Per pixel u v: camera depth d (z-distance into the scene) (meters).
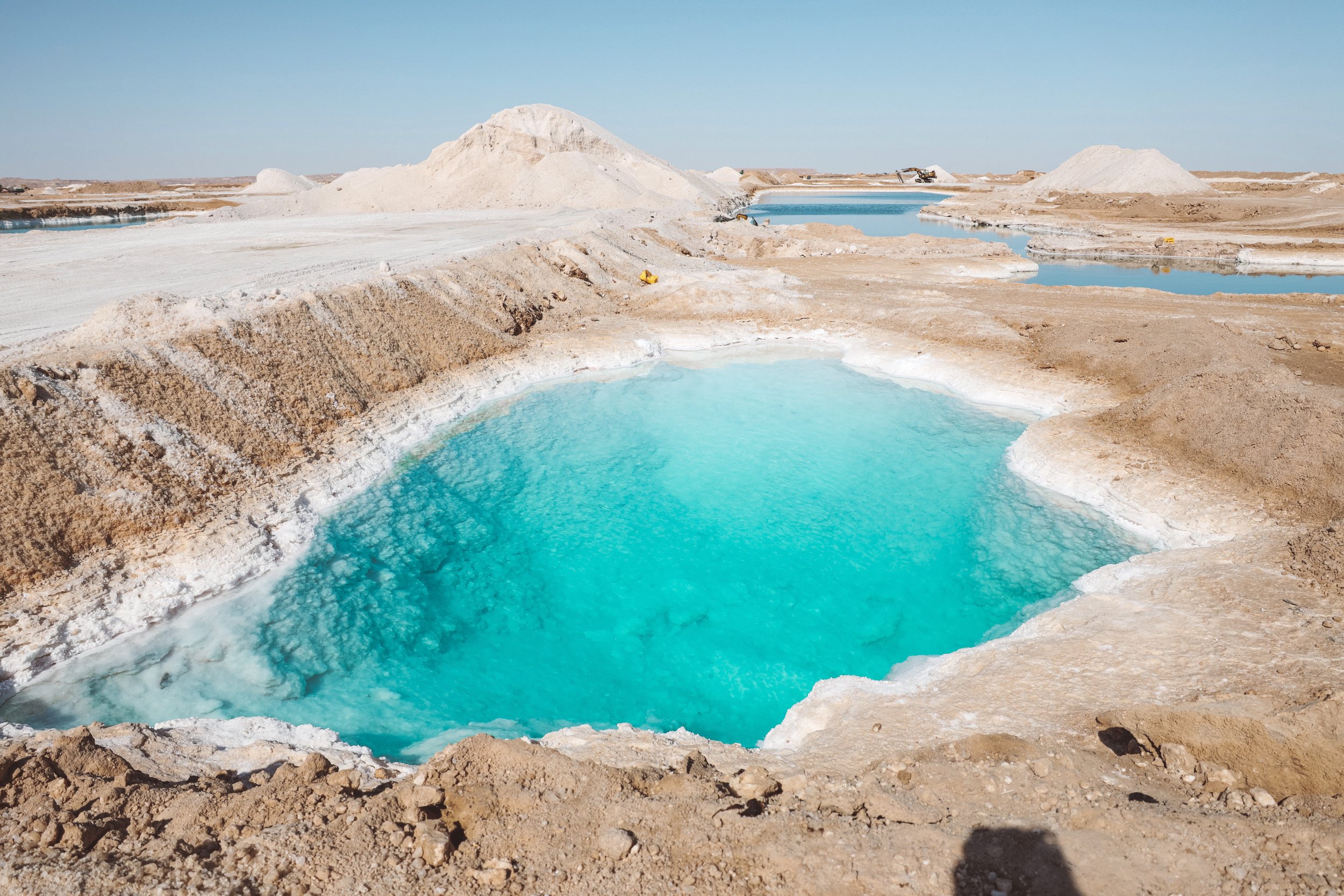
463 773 6.66
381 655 11.71
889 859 5.34
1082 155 99.44
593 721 10.63
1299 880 4.73
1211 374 16.44
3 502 11.25
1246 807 5.74
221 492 13.98
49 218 73.75
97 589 11.29
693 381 24.30
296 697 10.53
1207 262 47.47
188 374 15.51
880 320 27.59
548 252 33.22
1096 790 6.05
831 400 22.53
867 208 109.81
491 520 16.20
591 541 15.66
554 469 18.67
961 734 7.65
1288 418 14.07
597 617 13.27
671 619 13.21
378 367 20.23
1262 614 9.30
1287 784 6.12
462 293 25.47
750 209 107.75
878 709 8.58
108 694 10.08
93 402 13.59
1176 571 11.19
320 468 16.02
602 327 28.02
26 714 9.55
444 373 22.05
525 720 10.50
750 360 26.08
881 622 12.96
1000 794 6.09
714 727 10.63
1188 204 68.38
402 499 16.17
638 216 52.22
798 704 9.56
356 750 8.30
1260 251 47.06
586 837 5.87
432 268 26.22
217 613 11.86
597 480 18.19
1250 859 4.97
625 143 94.94
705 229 52.88
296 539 13.81
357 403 18.64
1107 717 7.33
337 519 14.93
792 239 50.06
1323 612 9.08
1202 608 9.80
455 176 67.69
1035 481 16.47
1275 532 12.04
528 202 64.69
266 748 7.91
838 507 16.86
